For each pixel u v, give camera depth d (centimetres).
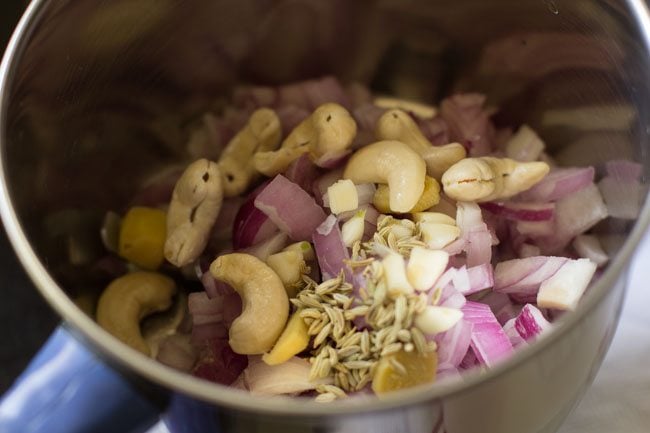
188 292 24
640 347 23
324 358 20
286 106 26
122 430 17
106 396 17
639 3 19
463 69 26
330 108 24
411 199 22
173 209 23
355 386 20
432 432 17
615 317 19
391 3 24
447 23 25
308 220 23
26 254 17
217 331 22
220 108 26
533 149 25
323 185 24
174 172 26
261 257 22
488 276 22
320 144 24
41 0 20
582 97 23
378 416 15
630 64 21
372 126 26
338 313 20
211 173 23
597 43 22
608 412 22
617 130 22
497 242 23
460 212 22
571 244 23
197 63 25
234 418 16
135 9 22
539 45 24
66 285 22
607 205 23
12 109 20
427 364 20
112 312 22
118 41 23
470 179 22
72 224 23
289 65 26
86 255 24
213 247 24
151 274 23
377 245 21
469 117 26
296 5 24
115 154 24
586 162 24
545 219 23
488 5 24
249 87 26
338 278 21
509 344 20
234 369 21
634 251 17
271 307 20
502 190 23
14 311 28
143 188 25
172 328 23
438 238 22
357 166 23
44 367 18
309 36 25
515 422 18
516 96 25
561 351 17
